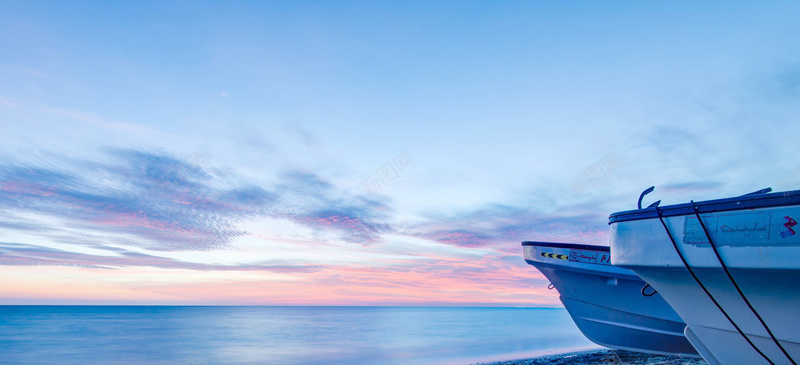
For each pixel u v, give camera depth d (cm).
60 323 5325
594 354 1403
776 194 426
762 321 457
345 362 1919
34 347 2636
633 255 535
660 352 1119
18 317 7250
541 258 1206
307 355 2181
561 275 1185
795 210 412
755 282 442
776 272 418
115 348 2630
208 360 2067
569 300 1205
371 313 11088
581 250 1131
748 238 437
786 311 438
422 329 4434
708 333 526
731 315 482
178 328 4509
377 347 2498
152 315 8656
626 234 551
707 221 471
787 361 462
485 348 2233
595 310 1155
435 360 1745
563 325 5250
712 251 461
